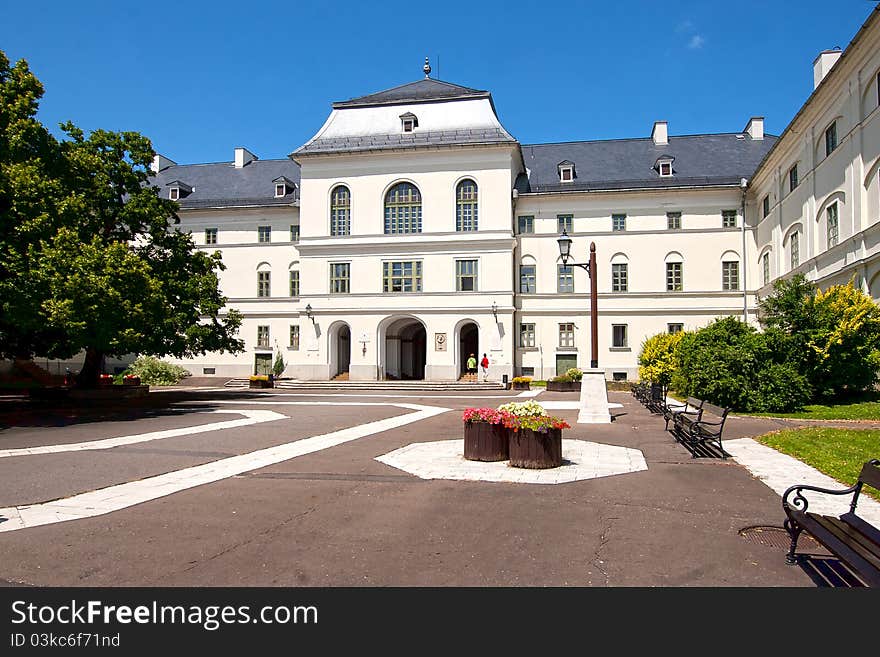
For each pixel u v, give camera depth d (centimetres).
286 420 1786
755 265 3934
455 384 3622
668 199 4066
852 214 2364
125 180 2572
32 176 1881
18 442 1325
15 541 606
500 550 571
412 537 614
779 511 713
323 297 4141
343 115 4375
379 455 1127
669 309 4022
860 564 421
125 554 566
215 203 4597
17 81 2052
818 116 2755
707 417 1716
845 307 1956
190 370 4566
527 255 4191
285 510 725
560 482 875
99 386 2645
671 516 692
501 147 3969
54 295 1842
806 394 1838
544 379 4097
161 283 2269
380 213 4119
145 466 1023
